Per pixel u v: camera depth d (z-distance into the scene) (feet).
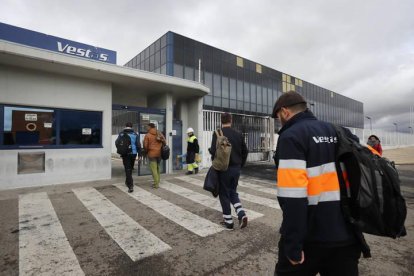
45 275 8.63
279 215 15.25
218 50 81.56
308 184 4.81
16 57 20.29
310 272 5.07
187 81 31.01
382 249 10.82
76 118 25.85
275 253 10.31
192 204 17.57
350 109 163.22
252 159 46.85
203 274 8.76
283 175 4.72
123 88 31.37
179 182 25.84
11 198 18.75
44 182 23.61
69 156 25.03
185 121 37.76
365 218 4.66
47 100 23.95
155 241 11.42
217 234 12.26
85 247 10.77
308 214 4.79
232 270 9.01
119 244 11.08
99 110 26.99
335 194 4.81
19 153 22.50
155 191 21.57
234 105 85.05
